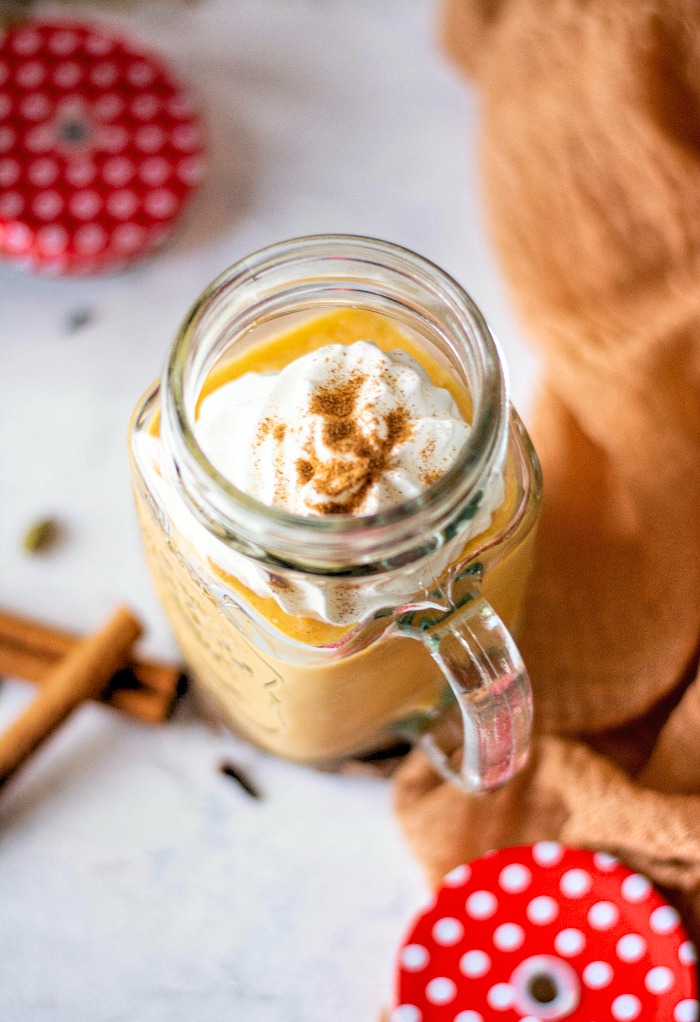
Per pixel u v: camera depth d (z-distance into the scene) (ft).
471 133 1.64
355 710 1.16
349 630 1.05
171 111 1.58
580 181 1.39
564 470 1.38
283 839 1.35
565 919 1.25
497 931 1.25
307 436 1.04
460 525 1.01
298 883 1.33
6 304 1.56
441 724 1.25
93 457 1.49
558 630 1.33
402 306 1.08
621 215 1.37
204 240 1.58
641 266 1.37
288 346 1.12
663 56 1.36
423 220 1.59
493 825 1.31
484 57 1.54
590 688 1.32
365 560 0.98
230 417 1.07
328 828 1.35
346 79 1.66
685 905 1.27
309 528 0.95
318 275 1.07
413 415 1.05
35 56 1.59
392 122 1.64
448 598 1.05
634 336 1.36
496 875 1.26
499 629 1.05
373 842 1.34
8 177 1.53
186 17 1.69
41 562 1.45
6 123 1.56
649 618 1.32
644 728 1.35
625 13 1.37
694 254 1.35
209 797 1.36
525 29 1.43
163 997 1.29
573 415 1.40
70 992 1.29
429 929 1.25
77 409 1.51
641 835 1.25
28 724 1.33
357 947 1.31
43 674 1.38
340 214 1.59
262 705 1.19
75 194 1.53
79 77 1.58
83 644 1.38
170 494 1.06
